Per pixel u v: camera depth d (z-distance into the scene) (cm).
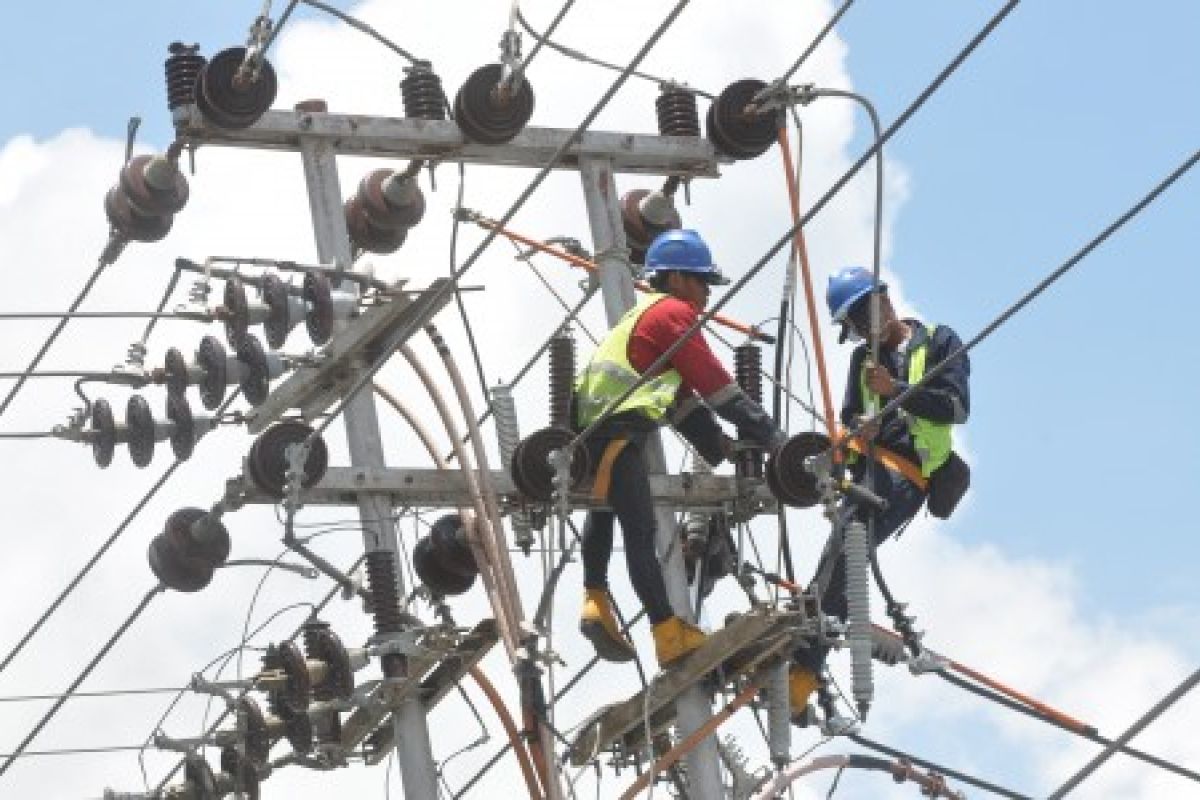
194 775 2356
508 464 2169
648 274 2098
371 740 2267
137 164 2239
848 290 2114
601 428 2058
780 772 2062
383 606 2155
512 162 2203
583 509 2112
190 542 2222
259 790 2316
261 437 2145
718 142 2177
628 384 2055
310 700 2197
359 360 2167
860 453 2102
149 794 2397
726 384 2053
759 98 2131
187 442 2225
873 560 2062
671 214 2250
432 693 2186
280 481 2144
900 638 2120
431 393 2173
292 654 2189
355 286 2155
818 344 2055
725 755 2131
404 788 2180
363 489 2156
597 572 2111
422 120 2178
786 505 2041
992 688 2050
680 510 2122
